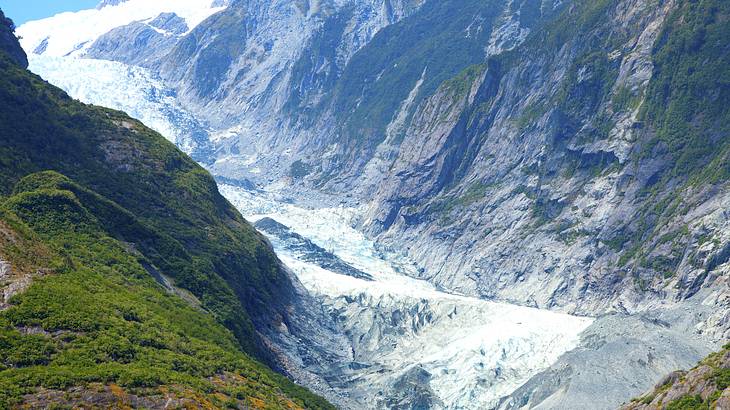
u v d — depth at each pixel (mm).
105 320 185500
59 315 179750
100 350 175250
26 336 172250
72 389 160375
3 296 180750
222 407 172875
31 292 183250
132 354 178875
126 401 162000
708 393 182000
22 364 166250
